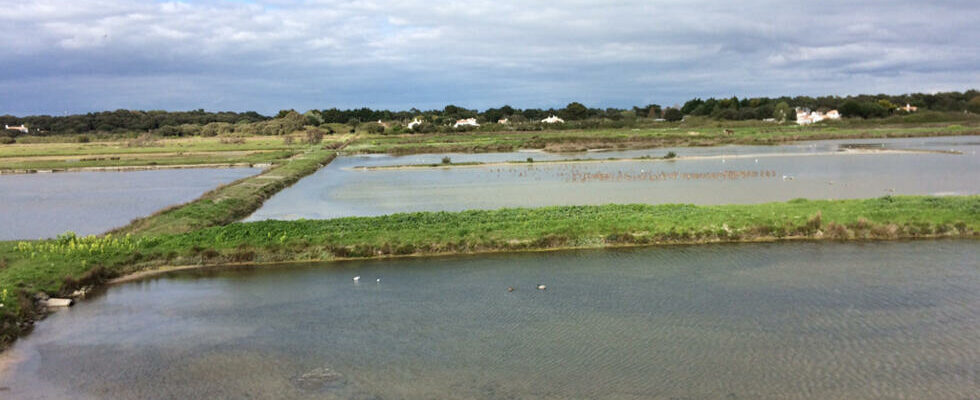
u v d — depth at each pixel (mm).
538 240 33469
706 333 21453
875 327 21625
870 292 25281
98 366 20219
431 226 36094
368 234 34375
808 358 19297
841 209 37469
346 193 59875
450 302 25484
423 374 19000
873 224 34281
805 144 114250
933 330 21281
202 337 22484
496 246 33281
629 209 39656
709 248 32594
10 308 24094
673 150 108562
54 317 25016
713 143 120375
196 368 19891
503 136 158375
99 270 29750
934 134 133125
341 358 20328
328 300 26203
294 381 18781
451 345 21109
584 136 143875
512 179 67500
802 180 59594
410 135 177625
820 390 17281
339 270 30641
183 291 28062
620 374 18578
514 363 19578
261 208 52281
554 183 62656
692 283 27016
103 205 55719
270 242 33562
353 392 17969
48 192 66312
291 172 78625
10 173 91812
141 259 32000
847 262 29484
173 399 17906
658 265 29812
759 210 37656
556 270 29469
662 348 20344
